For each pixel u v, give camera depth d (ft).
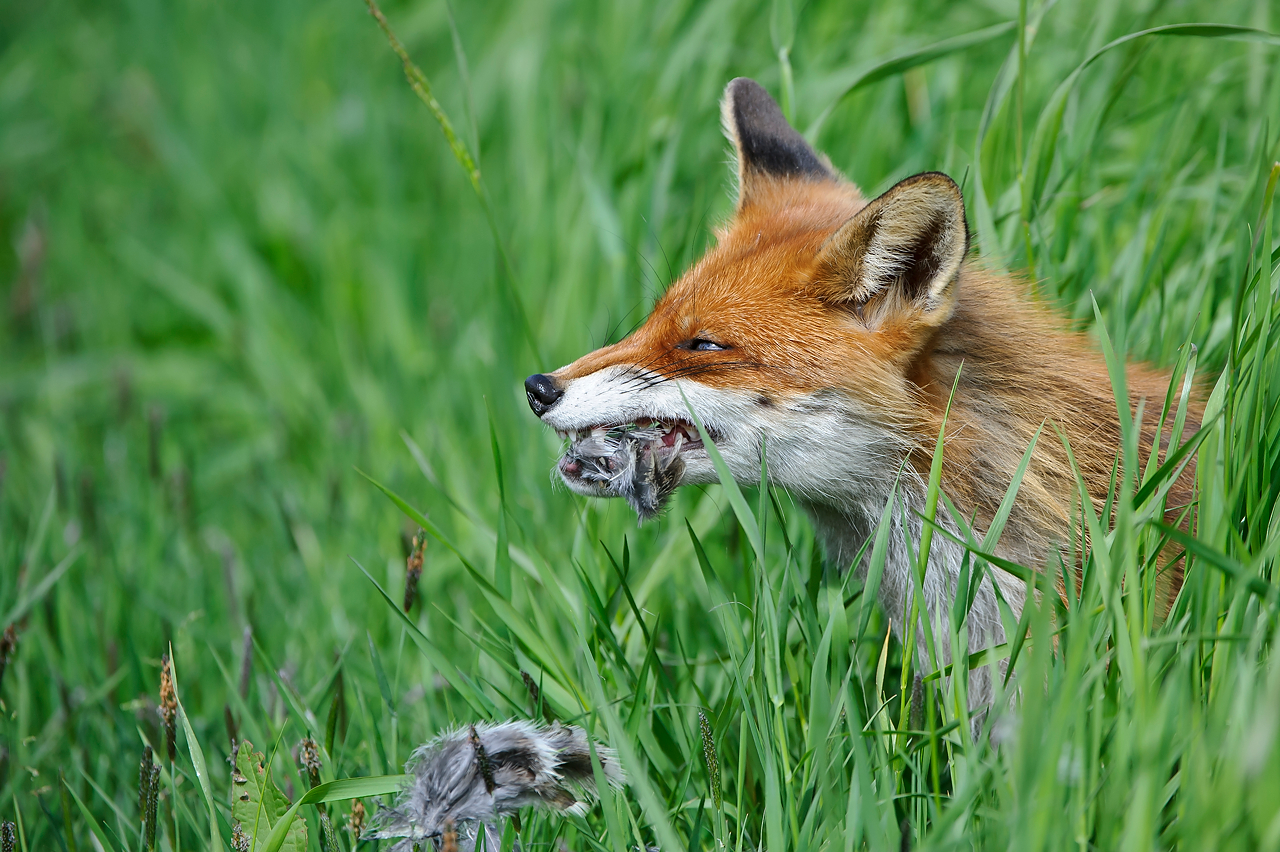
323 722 24.62
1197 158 28.53
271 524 37.83
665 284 32.24
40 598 26.61
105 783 23.97
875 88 34.81
